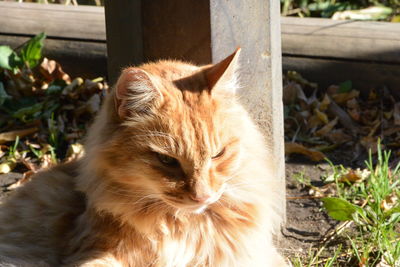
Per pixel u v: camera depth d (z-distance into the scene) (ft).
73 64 24.31
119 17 16.72
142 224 13.19
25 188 15.24
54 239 14.01
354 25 23.15
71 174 15.12
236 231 13.75
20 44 24.54
